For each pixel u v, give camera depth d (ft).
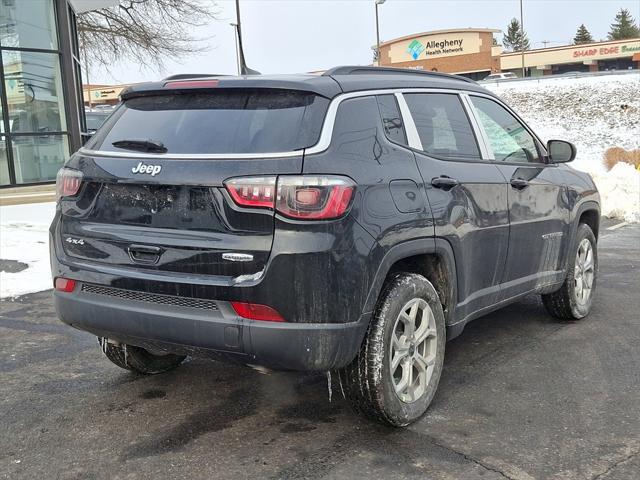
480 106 15.35
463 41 237.86
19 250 28.35
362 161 11.11
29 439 11.77
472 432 11.87
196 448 11.37
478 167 14.03
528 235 15.52
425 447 11.31
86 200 11.91
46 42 41.29
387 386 11.35
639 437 11.61
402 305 11.58
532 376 14.56
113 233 11.40
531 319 19.02
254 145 10.69
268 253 10.11
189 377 14.73
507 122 16.28
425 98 13.57
